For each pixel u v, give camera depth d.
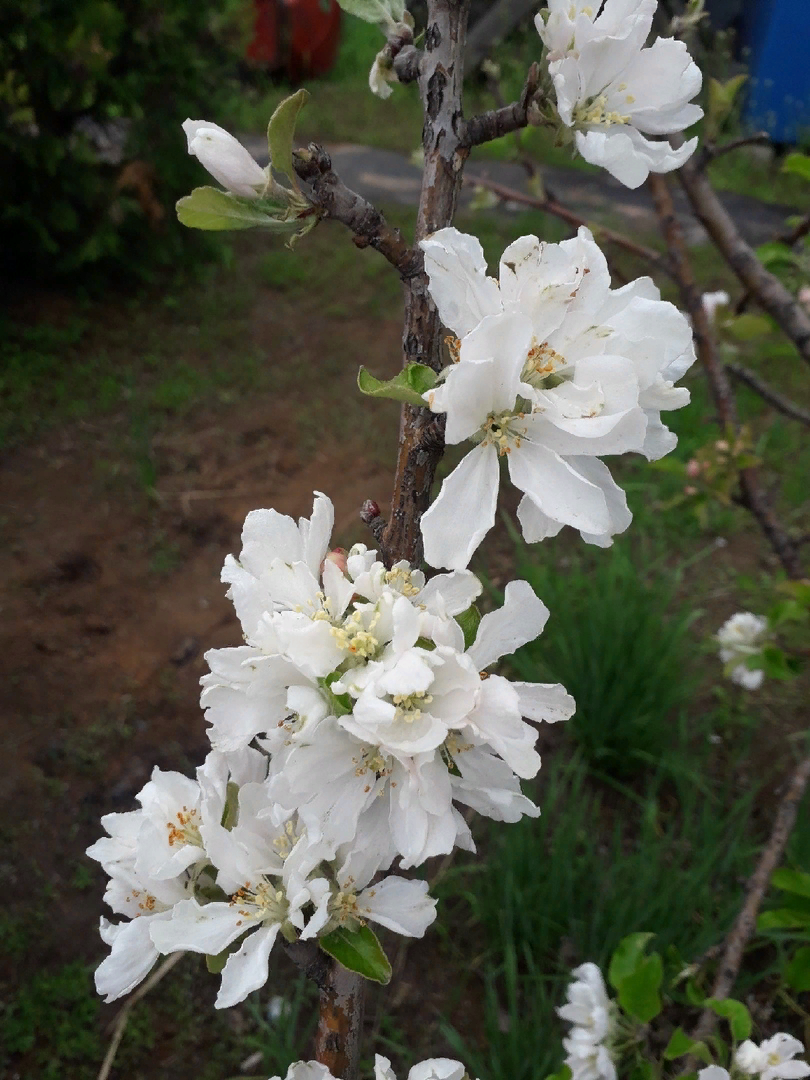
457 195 0.20
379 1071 0.22
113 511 0.80
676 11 0.43
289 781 0.18
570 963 0.49
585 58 0.20
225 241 1.28
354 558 0.20
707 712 0.67
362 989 0.23
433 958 0.51
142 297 1.12
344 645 0.18
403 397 0.18
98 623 0.70
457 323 0.18
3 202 1.01
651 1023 0.45
